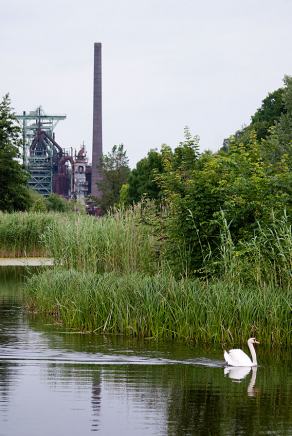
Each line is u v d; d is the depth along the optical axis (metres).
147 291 27.91
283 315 26.08
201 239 31.48
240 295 26.89
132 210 38.00
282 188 31.31
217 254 30.94
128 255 35.78
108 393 19.91
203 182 31.94
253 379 21.64
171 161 34.72
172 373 22.23
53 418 17.69
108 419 17.67
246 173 32.50
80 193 193.12
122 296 28.61
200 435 16.64
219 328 26.38
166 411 18.36
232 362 23.30
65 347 25.72
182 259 31.44
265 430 17.03
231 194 31.75
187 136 34.66
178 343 26.53
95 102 177.25
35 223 62.38
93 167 177.88
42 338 27.34
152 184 92.62
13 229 61.94
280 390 20.42
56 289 32.91
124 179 132.50
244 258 28.78
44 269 41.00
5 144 82.88
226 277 28.08
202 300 27.09
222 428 17.14
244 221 31.03
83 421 17.50
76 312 29.73
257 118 96.94
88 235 37.31
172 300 27.56
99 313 28.89
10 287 44.22
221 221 30.84
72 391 20.08
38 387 20.47
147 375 21.94
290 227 27.84
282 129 69.38
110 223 37.66
